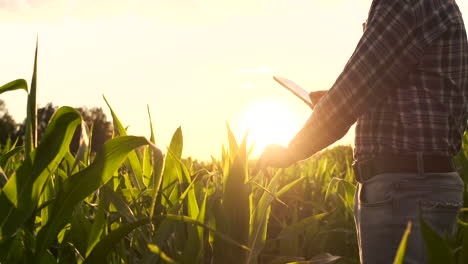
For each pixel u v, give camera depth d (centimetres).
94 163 130
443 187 171
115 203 158
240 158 163
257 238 172
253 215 172
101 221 154
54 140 132
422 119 169
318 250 299
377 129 175
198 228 160
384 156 173
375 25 169
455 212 177
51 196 165
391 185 171
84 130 138
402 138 171
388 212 172
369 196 179
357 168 184
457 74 176
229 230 158
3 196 126
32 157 129
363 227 183
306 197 432
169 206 179
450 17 174
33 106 145
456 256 184
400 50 166
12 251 137
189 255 154
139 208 180
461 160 327
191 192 167
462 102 178
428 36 169
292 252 271
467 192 264
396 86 172
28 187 128
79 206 164
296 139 185
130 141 129
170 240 164
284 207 401
